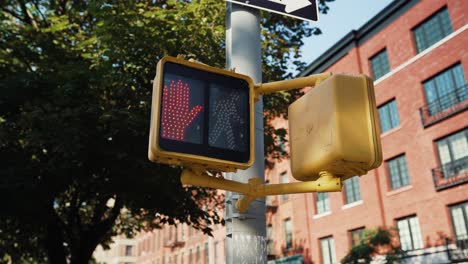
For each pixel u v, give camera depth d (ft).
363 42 90.74
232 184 6.37
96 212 52.65
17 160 37.93
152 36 36.99
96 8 37.14
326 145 5.96
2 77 43.11
